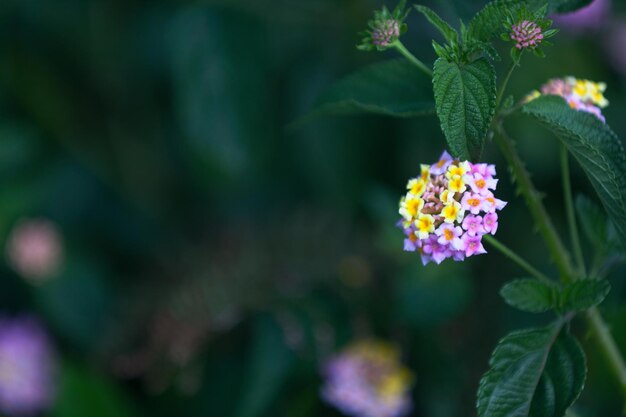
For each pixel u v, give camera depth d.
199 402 1.00
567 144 0.68
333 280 0.98
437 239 0.68
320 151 1.02
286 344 0.95
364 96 0.74
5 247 1.10
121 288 1.13
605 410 0.93
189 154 1.00
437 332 0.96
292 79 1.02
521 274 1.01
